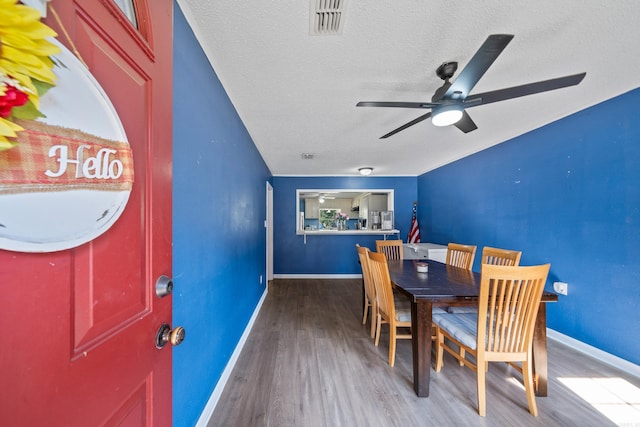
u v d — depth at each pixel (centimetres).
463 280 209
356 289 434
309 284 468
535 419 149
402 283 198
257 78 169
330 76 168
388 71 163
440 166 446
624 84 184
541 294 148
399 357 218
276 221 518
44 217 42
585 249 220
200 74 135
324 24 124
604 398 166
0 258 36
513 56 150
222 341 177
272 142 308
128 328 62
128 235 62
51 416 43
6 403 36
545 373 166
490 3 113
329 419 149
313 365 205
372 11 116
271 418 150
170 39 83
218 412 154
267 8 114
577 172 227
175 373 111
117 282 58
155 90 74
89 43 51
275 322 293
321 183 525
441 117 162
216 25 124
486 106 219
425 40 136
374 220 540
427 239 493
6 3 37
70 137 46
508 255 222
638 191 189
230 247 195
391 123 250
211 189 153
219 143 167
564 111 229
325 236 522
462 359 172
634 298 190
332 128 262
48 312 43
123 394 60
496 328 154
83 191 49
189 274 124
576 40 137
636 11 117
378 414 153
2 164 36
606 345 205
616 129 200
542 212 259
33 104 40
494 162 324
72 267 48
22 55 39
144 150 69
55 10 44
